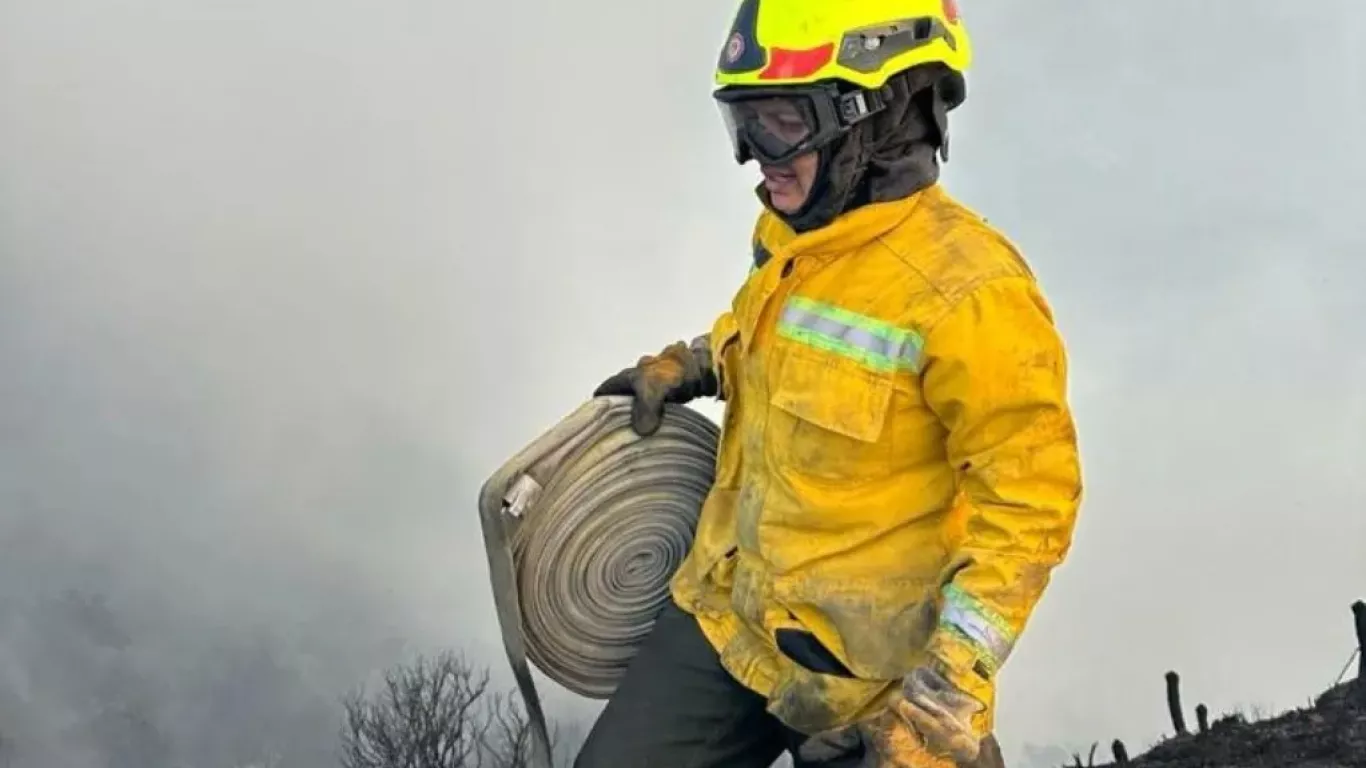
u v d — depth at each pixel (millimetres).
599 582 2920
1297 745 11203
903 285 2227
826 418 2293
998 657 2145
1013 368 2156
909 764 2105
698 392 2945
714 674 2721
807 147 2201
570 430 2818
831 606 2402
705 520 2756
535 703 2855
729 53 2240
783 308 2369
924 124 2289
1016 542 2164
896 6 2189
